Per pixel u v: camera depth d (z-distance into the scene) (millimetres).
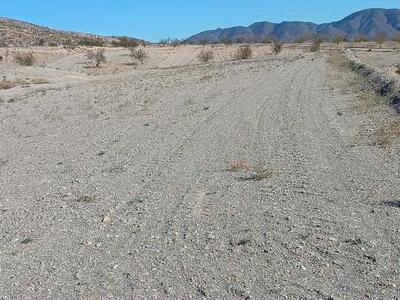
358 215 8672
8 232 8797
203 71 59000
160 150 15398
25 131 21156
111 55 101125
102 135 18906
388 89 24688
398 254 7074
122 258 7473
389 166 11742
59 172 13289
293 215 8875
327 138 15727
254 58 86500
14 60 83625
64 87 47844
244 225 8531
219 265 7062
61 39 158250
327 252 7281
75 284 6715
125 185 11562
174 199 10227
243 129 18250
